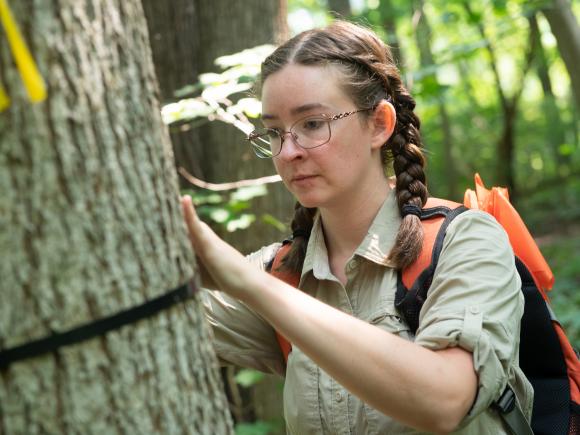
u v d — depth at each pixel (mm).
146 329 1055
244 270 1212
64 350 992
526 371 1613
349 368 1210
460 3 6480
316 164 1549
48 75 985
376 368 1211
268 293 1208
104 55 1035
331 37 1593
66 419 994
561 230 10922
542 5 4785
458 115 14461
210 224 3617
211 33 3705
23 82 974
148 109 1094
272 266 1774
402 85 1719
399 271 1544
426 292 1494
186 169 3689
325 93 1534
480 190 1766
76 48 1008
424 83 3998
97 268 1013
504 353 1344
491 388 1307
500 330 1354
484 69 14703
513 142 12703
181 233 1142
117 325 1023
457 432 1413
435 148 13414
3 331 981
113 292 1023
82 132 1008
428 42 7246
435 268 1495
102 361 1015
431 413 1241
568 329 5176
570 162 14414
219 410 1159
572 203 12289
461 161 14289
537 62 12969
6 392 983
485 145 14211
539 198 13133
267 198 3557
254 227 3562
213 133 3689
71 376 996
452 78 14547
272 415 3611
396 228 1603
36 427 987
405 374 1217
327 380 1542
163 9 3705
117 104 1044
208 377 1146
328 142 1542
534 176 15266
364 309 1569
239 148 3594
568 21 4859
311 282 1684
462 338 1313
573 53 4902
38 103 980
